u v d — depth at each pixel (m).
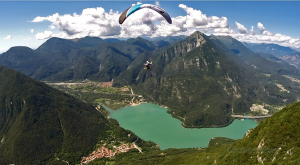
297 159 98.62
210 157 169.50
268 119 136.38
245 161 122.31
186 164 180.00
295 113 122.25
